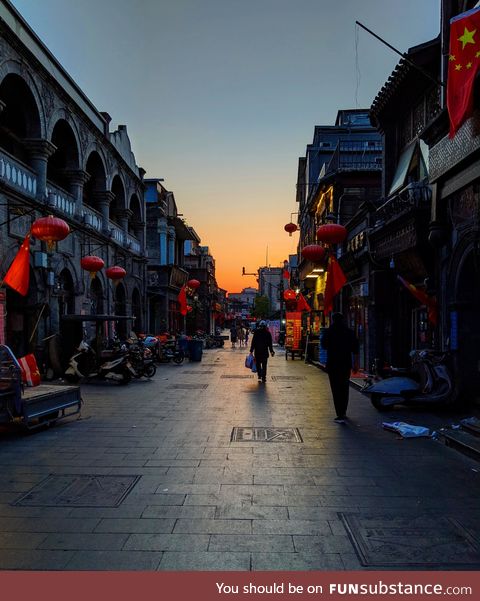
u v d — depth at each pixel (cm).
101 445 673
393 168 1415
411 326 1334
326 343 852
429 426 786
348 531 394
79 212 1761
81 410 952
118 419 860
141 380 1483
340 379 837
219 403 1038
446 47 917
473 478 532
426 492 487
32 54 1346
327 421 837
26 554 356
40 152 1430
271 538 381
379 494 480
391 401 893
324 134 2867
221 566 338
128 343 1827
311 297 2941
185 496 474
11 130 1543
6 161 1248
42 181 1439
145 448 657
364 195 2044
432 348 1040
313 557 351
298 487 501
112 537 383
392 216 1130
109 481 519
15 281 1009
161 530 396
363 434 739
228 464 582
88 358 1425
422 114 1232
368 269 1447
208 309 5894
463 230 842
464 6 875
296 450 647
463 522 413
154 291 3206
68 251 1659
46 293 1459
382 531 394
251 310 10288
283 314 4684
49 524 407
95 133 1931
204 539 379
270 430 767
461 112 620
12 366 723
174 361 2164
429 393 889
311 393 1193
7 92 1401
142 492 485
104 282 2066
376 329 1380
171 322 3519
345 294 1861
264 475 540
